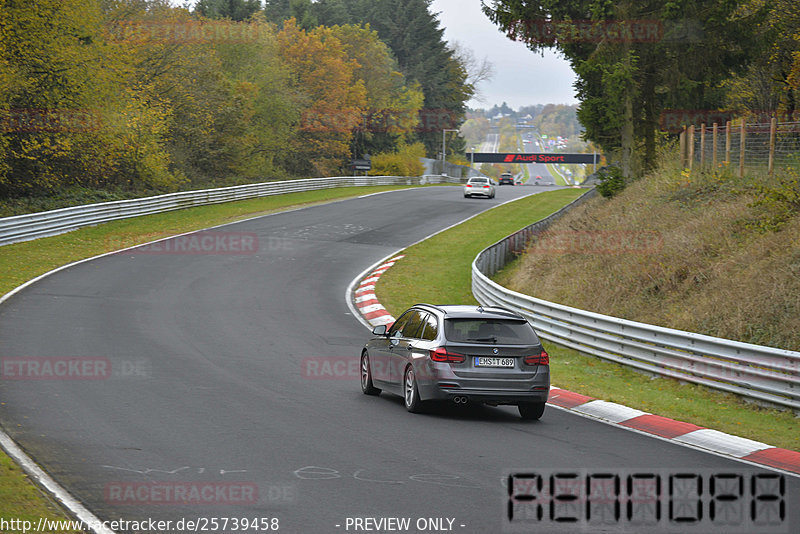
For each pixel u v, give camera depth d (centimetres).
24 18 4772
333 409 1559
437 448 1261
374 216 6397
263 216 6000
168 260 3991
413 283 3784
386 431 1380
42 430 1270
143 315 2656
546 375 1562
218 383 1744
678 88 4859
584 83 5009
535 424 1520
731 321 2216
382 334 1758
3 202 4959
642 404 1730
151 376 1775
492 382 1528
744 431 1507
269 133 9594
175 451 1176
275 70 9988
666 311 2533
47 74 5041
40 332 2245
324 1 17275
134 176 6431
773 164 3219
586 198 6250
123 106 6112
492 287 3102
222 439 1261
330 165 11594
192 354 2081
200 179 7638
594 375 2119
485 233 5634
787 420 1658
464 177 17388
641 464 1206
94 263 3756
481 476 1095
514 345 1555
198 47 8012
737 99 5484
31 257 3762
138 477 1035
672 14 4544
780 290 2197
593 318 2367
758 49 4659
